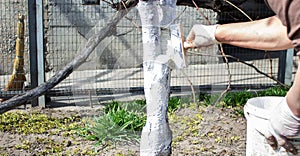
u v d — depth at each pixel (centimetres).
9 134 484
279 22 177
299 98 158
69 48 677
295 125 167
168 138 274
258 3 751
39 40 573
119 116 457
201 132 490
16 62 595
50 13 679
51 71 709
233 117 536
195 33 200
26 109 566
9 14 705
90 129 473
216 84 454
